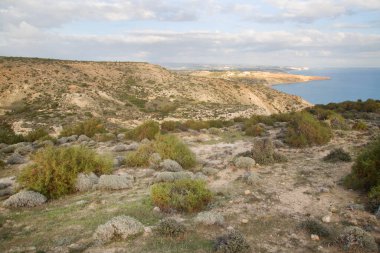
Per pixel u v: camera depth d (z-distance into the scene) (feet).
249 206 32.58
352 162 48.21
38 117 164.86
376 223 27.27
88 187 42.11
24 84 221.87
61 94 214.28
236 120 123.44
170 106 222.89
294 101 347.77
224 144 72.28
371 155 37.19
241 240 23.48
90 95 224.12
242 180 42.09
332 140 67.00
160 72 346.33
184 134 87.45
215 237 25.62
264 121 101.65
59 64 288.30
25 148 77.77
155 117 188.44
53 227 29.66
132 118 180.75
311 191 36.19
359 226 27.02
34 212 34.83
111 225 26.09
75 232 27.99
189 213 31.81
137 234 26.25
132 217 29.89
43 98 206.49
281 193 36.22
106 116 181.47
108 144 78.84
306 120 70.08
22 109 184.03
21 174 41.57
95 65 317.83
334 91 510.58
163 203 32.96
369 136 69.26
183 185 35.81
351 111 118.32
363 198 33.32
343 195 34.73
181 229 26.23
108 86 271.49
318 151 57.72
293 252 22.99
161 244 24.50
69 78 257.34
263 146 53.47
